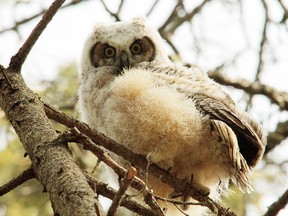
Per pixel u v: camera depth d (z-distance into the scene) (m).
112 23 11.47
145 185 5.51
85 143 5.18
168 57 11.43
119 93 7.75
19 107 5.71
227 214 6.21
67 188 4.61
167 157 7.63
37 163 5.13
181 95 7.86
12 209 10.16
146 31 11.08
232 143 7.19
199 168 7.85
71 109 10.93
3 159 10.19
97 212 4.14
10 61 6.09
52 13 5.95
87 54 10.95
